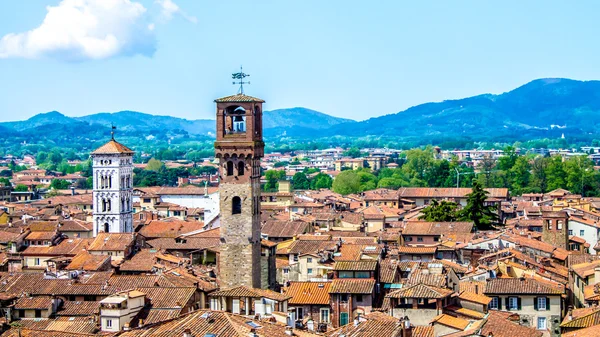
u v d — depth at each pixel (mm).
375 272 191000
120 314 169250
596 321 158250
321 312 186000
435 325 148375
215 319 130750
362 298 183125
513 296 181375
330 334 146375
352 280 187125
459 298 170750
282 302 175750
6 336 149625
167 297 181375
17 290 199375
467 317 160625
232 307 175625
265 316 159500
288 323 160625
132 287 196250
